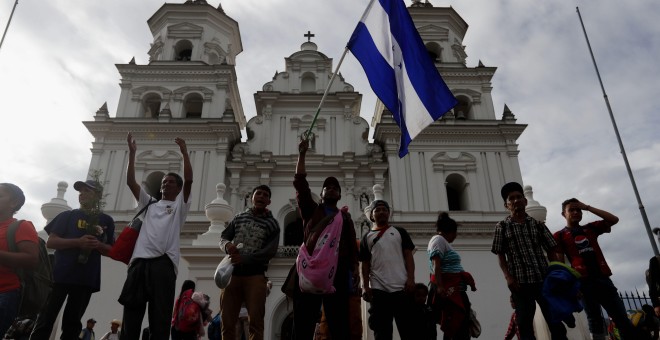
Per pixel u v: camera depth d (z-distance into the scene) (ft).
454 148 95.71
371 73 25.44
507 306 77.41
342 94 102.22
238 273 20.30
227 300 20.07
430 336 26.11
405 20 26.17
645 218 46.73
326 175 94.32
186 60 110.01
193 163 92.58
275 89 106.52
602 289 21.94
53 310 19.61
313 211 19.60
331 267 17.40
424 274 80.53
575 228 23.41
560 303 18.85
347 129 99.91
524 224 21.57
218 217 44.98
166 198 21.22
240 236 20.71
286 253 82.28
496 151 95.71
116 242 19.93
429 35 114.21
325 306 17.89
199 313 27.25
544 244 21.44
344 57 25.45
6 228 18.45
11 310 17.46
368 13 26.58
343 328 17.53
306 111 102.53
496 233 21.95
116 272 75.82
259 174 93.56
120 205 87.20
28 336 25.68
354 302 23.52
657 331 31.35
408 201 89.45
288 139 99.25
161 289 18.40
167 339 17.89
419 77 25.07
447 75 106.52
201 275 40.70
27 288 18.94
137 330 18.04
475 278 79.97
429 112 24.30
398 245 21.04
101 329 71.72
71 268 20.12
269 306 76.79
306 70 108.99
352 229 18.90
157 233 19.39
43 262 19.72
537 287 20.26
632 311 33.78
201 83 104.53
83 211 21.80
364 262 21.29
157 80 104.27
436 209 88.74
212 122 94.63
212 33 115.65
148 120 94.79
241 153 95.25
